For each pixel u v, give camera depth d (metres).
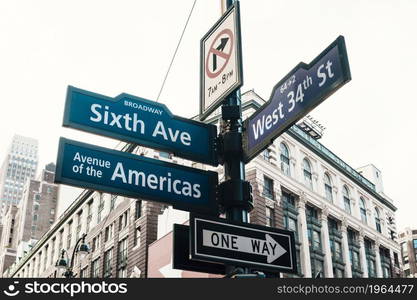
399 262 56.72
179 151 7.35
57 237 64.75
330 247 44.72
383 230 55.69
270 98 7.12
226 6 8.52
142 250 42.59
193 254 6.04
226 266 6.73
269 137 6.92
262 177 38.88
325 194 46.97
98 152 6.81
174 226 6.80
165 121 7.48
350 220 49.22
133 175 6.88
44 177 152.62
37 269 69.75
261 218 36.97
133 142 7.11
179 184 7.11
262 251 6.45
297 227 41.38
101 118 7.02
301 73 6.63
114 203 51.53
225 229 6.36
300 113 6.48
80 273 53.72
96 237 53.06
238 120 7.69
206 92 8.22
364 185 54.00
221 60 8.12
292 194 42.34
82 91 7.06
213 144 7.64
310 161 46.50
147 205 44.31
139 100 7.42
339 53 6.11
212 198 7.21
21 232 142.12
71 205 61.75
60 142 6.64
